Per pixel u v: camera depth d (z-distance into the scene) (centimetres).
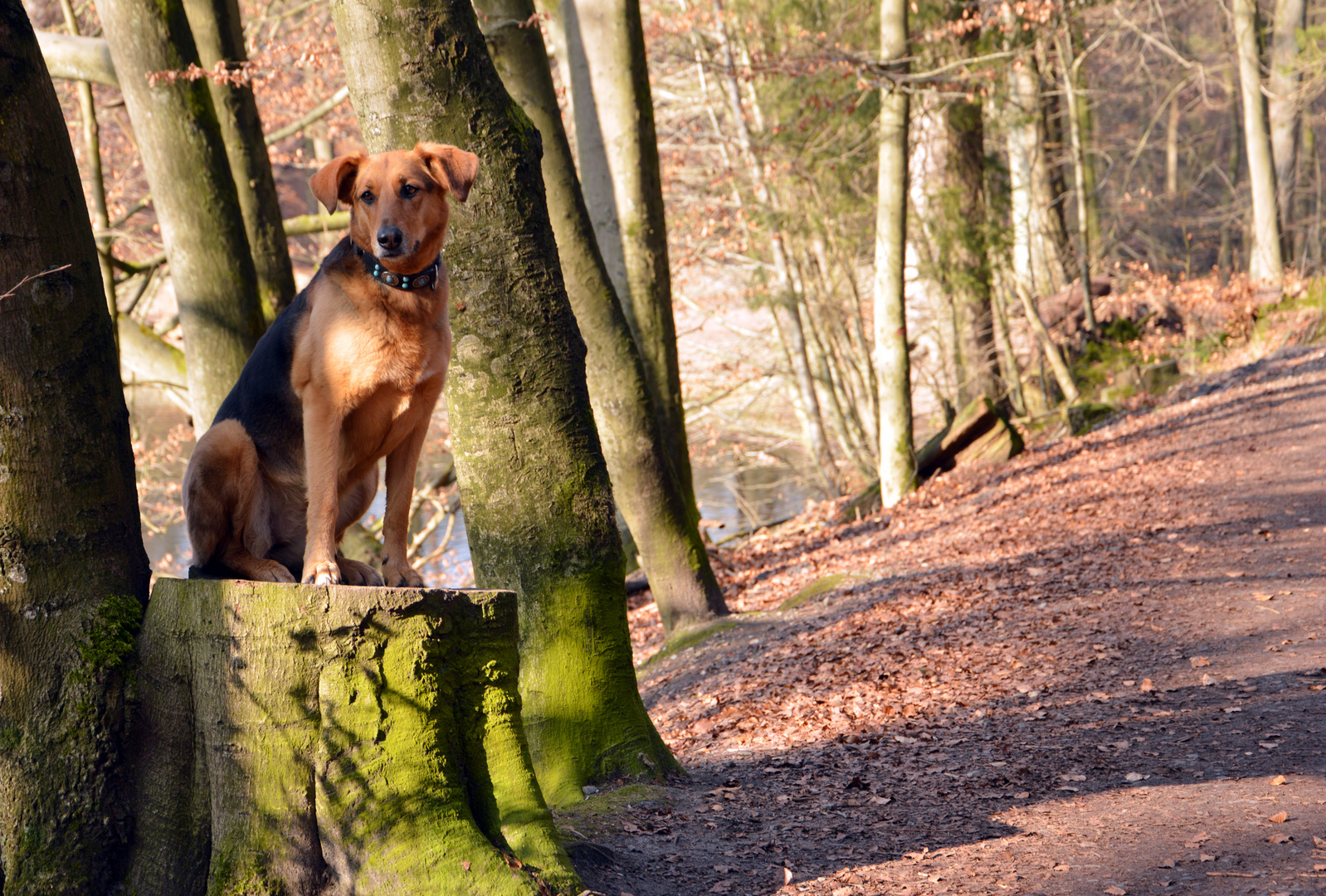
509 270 486
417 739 304
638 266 1002
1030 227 2147
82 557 313
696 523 1050
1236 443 1348
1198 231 3397
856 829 445
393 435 359
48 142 312
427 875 293
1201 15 3538
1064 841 407
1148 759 498
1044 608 821
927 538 1232
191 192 848
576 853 380
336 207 344
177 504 1697
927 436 2220
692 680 829
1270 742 496
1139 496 1178
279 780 297
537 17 846
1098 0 1939
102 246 1070
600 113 980
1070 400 1895
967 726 596
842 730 625
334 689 296
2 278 301
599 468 515
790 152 1817
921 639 796
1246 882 346
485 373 488
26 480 304
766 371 2070
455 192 349
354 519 389
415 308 338
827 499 1850
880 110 1609
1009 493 1368
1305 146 2880
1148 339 1981
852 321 2130
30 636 305
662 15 1828
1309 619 692
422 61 466
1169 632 713
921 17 1741
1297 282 2064
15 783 303
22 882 299
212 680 300
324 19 1659
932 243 2064
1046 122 2194
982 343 2042
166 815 308
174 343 1518
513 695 347
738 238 1948
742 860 407
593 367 870
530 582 504
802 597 1067
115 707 309
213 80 915
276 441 359
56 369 310
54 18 1659
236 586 296
